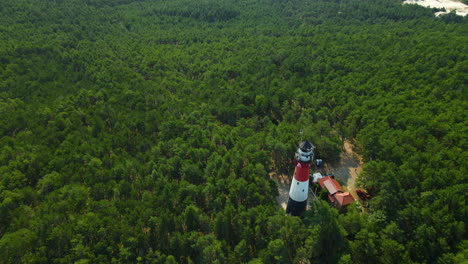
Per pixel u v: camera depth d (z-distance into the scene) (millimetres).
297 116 112875
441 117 96438
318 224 65750
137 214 70375
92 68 137875
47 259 61188
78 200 73000
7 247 61219
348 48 153250
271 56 152500
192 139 95000
